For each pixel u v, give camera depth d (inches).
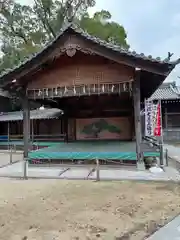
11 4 1212.5
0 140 1019.3
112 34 1218.0
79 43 418.9
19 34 1293.1
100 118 734.5
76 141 727.1
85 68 454.3
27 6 1238.3
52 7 1240.2
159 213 225.5
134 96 427.8
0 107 1192.2
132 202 255.9
